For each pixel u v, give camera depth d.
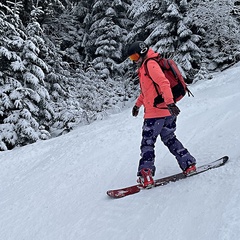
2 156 6.04
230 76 9.66
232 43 13.36
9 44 9.76
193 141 4.16
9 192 4.05
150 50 2.92
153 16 13.95
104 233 2.38
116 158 4.30
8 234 2.87
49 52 12.44
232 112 5.07
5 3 11.34
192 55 12.75
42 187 3.87
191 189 2.59
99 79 14.97
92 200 3.09
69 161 4.68
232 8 12.91
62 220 2.84
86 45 17.94
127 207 2.68
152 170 2.95
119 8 17.44
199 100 6.90
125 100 14.54
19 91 9.40
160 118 2.91
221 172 2.71
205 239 1.89
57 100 12.16
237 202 2.13
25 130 8.94
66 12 19.27
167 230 2.13
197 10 12.45
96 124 7.19
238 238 1.78
